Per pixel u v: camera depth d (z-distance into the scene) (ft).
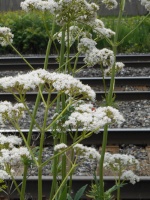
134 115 24.79
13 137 12.91
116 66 16.05
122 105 26.21
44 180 17.56
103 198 14.25
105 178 17.47
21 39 48.01
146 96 26.96
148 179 17.43
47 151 20.90
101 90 29.07
